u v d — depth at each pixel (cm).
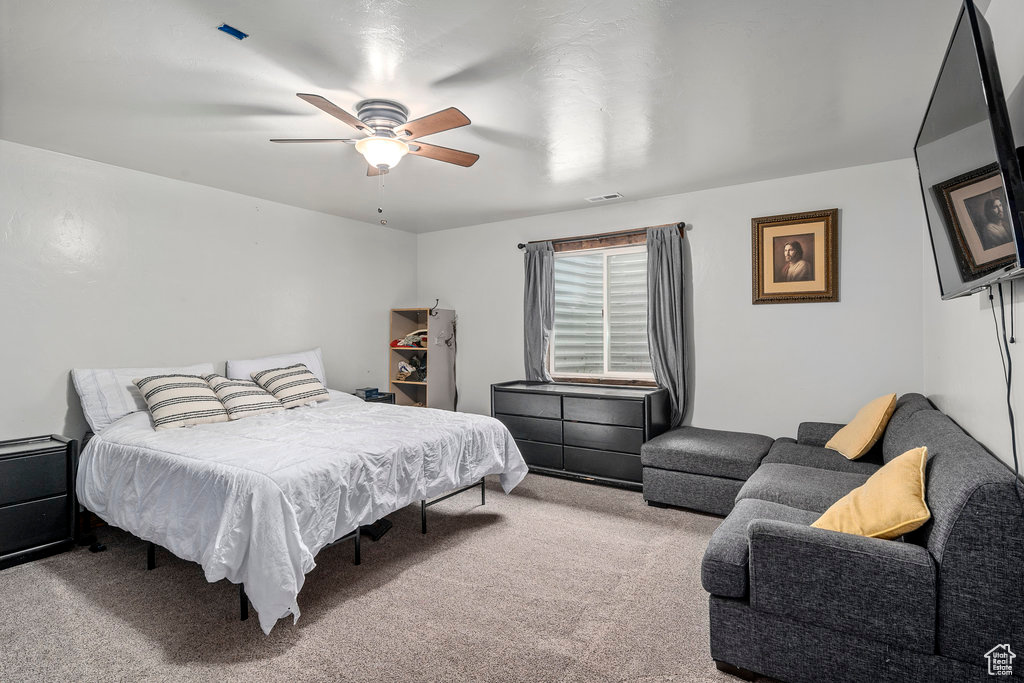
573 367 509
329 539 241
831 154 345
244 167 366
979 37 128
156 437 293
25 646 205
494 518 348
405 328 593
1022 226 125
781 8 189
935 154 191
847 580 167
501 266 547
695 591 248
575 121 289
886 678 163
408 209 493
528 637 211
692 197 435
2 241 315
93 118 280
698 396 436
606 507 369
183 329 401
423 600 241
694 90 253
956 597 153
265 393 388
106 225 359
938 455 193
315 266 499
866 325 369
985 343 206
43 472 295
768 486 260
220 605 238
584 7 186
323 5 183
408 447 292
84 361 349
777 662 179
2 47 208
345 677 186
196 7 183
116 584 259
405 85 244
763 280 402
